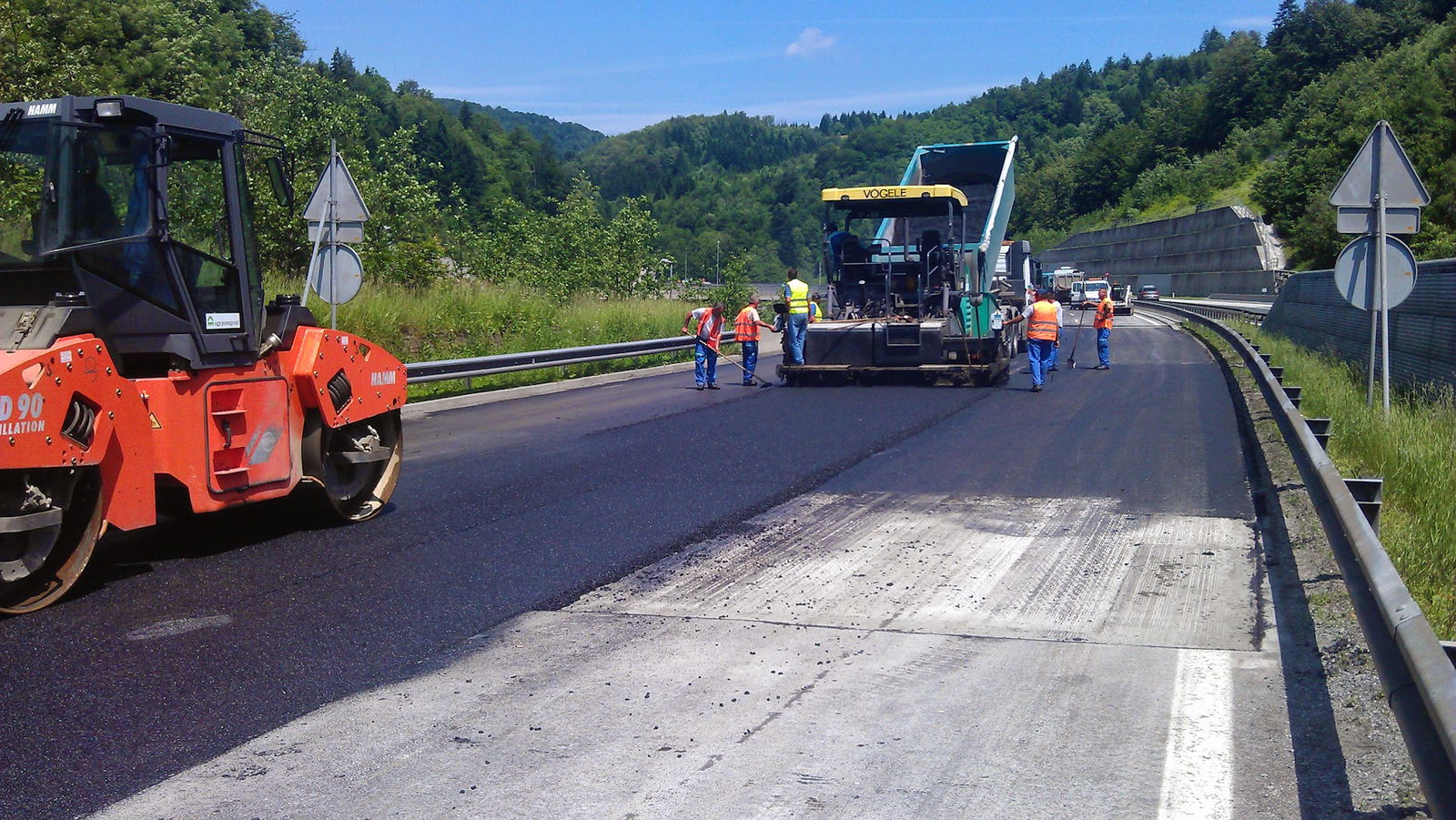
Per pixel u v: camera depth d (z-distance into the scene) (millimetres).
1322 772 4234
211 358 7609
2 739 4664
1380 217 11586
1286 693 5031
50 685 5270
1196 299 85812
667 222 173125
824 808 4008
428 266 23469
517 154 143875
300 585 6988
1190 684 5168
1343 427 11281
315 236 14227
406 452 12148
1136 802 4023
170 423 7223
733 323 30984
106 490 6805
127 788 4219
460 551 7840
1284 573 7047
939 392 18062
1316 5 115750
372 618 6324
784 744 4570
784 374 19672
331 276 14242
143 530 8562
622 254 33469
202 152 7727
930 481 10289
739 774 4301
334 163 14094
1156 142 131375
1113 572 7152
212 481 7504
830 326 19266
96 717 4895
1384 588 4348
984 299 18688
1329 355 20062
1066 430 13406
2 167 6902
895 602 6590
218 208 7785
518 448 12406
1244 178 103438
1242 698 4988
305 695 5152
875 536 8219
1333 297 21047
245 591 6871
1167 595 6633
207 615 6367
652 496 9672
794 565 7414
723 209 175250
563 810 4016
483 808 4039
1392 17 111688
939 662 5547
